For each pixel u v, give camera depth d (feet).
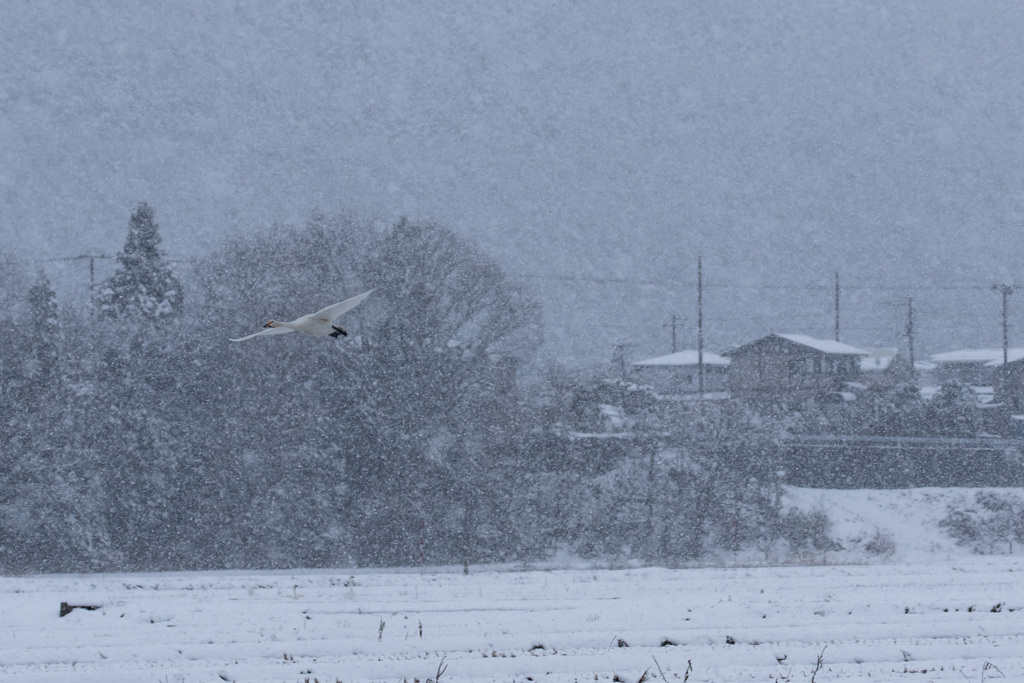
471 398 622.95
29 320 609.01
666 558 578.25
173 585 282.15
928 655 176.04
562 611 218.79
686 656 173.17
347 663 169.99
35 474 543.39
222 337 639.35
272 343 637.30
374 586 277.44
